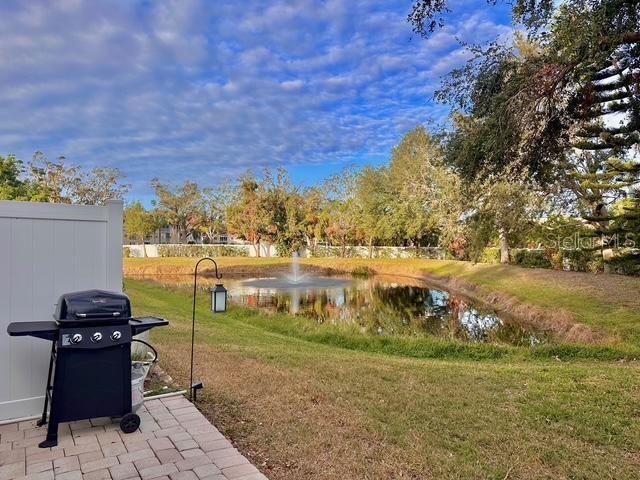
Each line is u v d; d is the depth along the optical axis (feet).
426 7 17.35
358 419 11.03
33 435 9.48
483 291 52.70
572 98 20.25
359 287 63.62
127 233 126.52
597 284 41.93
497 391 14.11
